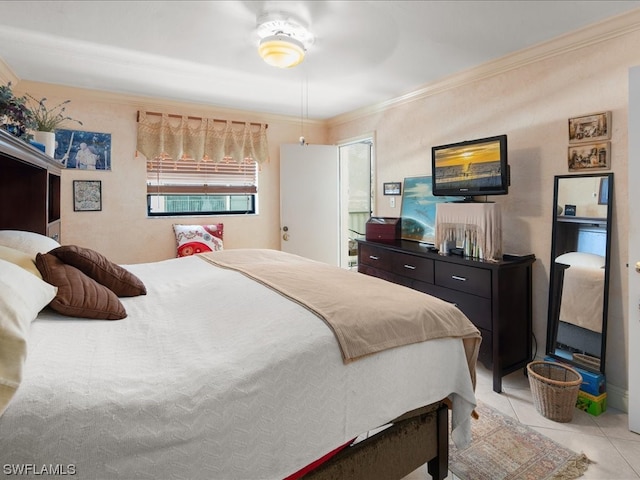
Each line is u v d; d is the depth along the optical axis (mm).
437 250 2994
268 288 1725
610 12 2068
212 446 947
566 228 2428
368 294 1643
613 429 2023
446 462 1602
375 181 4105
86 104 3506
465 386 1573
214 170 4238
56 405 834
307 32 2266
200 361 1077
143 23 2172
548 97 2510
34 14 2074
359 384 1254
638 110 1909
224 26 2203
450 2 1943
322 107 4148
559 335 2475
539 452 1828
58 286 1362
